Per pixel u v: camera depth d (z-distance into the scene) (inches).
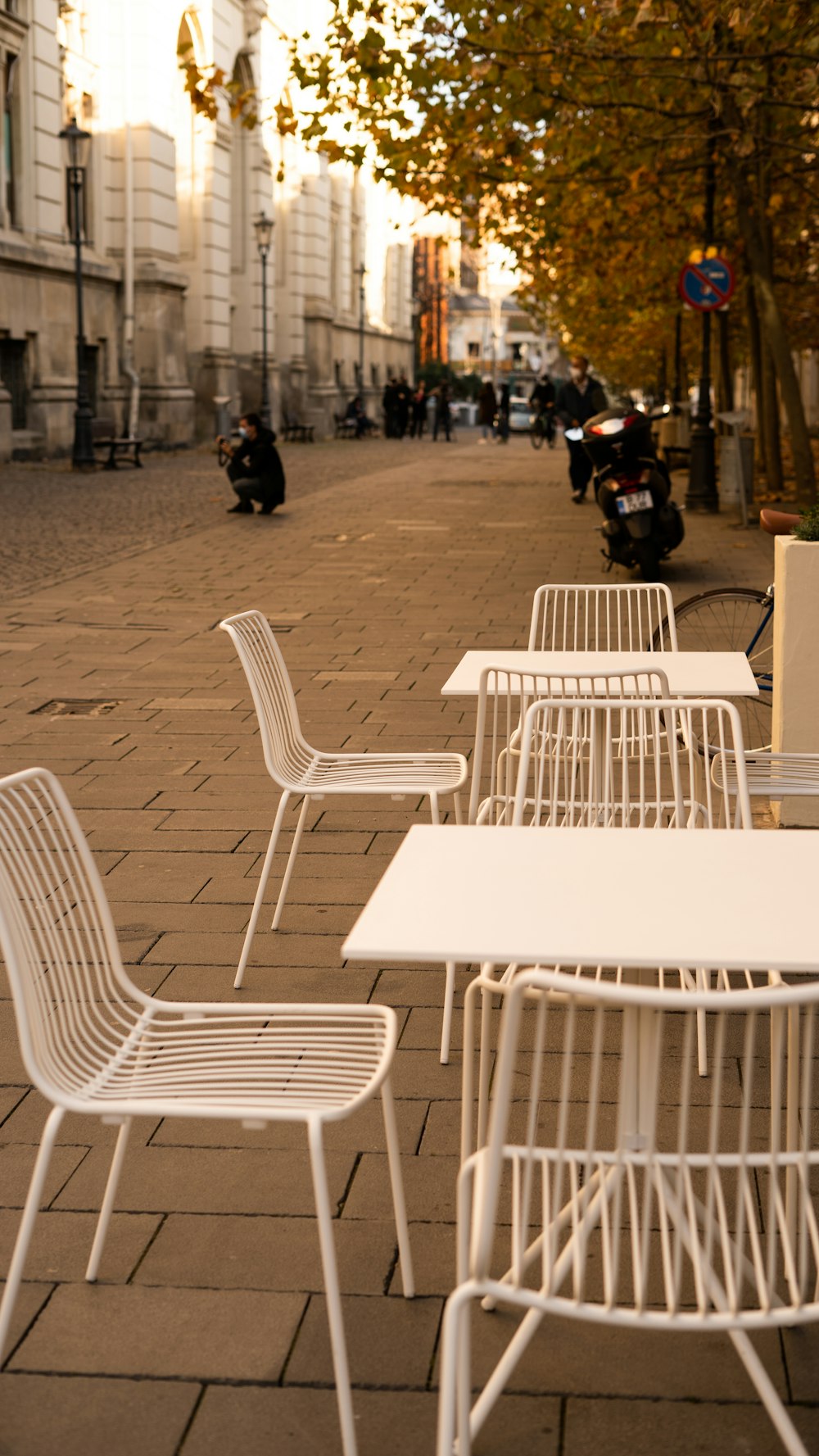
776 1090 94.1
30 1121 160.6
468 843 127.3
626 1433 110.7
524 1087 165.9
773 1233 93.3
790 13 514.6
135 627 473.1
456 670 214.8
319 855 249.1
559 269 923.4
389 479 1176.8
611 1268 93.9
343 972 200.4
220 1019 135.1
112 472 1172.5
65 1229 138.8
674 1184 136.1
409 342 3189.0
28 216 1238.3
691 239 854.5
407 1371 117.9
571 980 89.3
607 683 189.2
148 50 1414.9
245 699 370.0
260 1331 123.0
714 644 315.3
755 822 266.4
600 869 119.4
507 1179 145.3
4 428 1194.0
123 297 1440.7
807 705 252.1
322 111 592.7
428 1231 137.8
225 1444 110.0
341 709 353.1
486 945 101.8
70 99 1363.2
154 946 208.4
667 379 1615.4
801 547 249.8
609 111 604.4
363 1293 128.3
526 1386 116.0
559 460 1526.8
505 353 5142.7
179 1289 129.2
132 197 1427.2
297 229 2064.5
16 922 122.9
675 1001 87.0
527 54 541.6
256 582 571.5
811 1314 92.5
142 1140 155.9
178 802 279.1
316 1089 121.5
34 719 347.3
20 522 776.9
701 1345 121.2
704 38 537.3
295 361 2087.8
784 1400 114.3
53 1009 130.4
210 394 1657.2
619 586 249.8
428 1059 174.1
